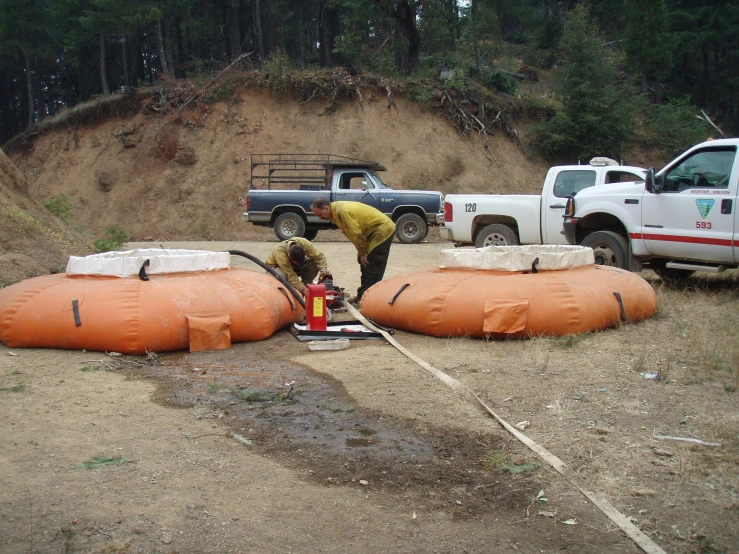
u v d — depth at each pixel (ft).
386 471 12.64
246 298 23.25
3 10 119.44
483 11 119.14
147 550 9.88
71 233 40.63
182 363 20.51
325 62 117.08
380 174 91.20
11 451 13.34
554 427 14.65
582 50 95.76
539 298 22.62
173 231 86.33
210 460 13.09
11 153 110.73
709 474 12.28
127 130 97.19
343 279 38.63
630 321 24.38
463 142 95.04
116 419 15.30
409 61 106.73
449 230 45.50
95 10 118.42
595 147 93.61
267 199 64.08
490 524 10.75
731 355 19.60
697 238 30.32
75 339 21.25
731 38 130.72
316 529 10.58
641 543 10.04
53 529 10.38
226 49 134.62
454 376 18.71
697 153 30.83
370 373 19.16
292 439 14.24
